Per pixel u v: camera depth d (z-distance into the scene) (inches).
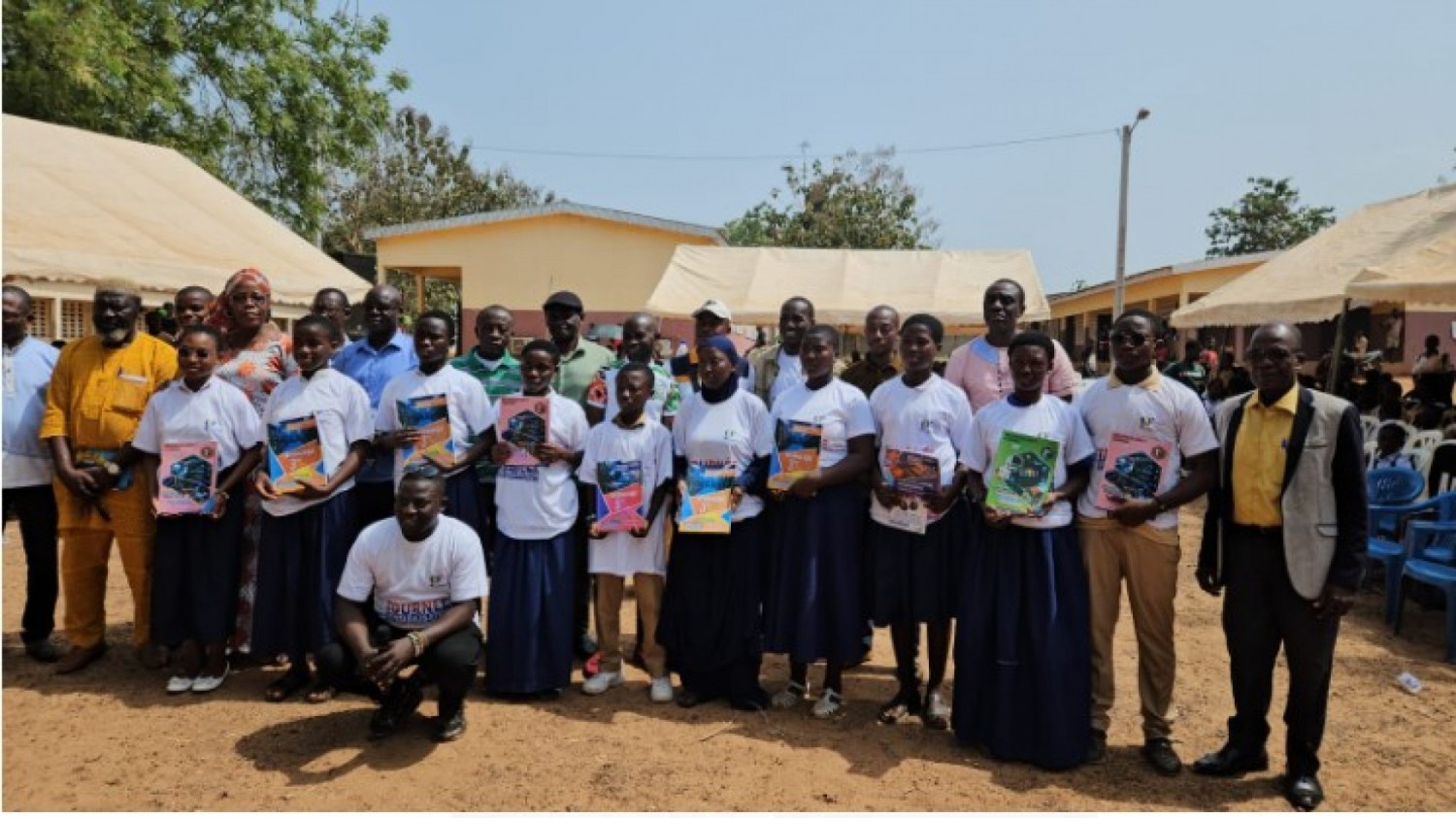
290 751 172.1
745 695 199.5
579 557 227.9
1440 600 278.1
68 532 205.6
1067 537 173.6
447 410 203.0
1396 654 240.8
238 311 208.7
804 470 187.9
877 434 194.5
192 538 195.8
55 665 214.5
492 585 202.2
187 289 225.6
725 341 198.5
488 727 186.2
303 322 192.2
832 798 158.1
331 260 422.0
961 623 179.9
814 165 1593.3
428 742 177.6
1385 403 481.7
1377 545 273.7
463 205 1476.4
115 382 204.1
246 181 805.2
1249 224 2164.1
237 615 203.6
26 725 181.0
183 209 375.6
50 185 335.6
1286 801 160.2
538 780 162.7
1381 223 470.3
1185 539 402.3
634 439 201.0
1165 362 703.7
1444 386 552.7
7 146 345.7
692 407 201.5
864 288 563.5
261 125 766.5
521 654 198.7
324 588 194.9
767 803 155.6
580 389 237.8
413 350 232.7
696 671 200.4
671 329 896.9
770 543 200.8
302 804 151.6
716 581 199.6
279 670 217.2
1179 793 163.0
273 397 196.7
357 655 168.7
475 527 209.3
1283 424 160.9
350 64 826.8
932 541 188.2
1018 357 173.8
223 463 197.6
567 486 205.2
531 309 949.8
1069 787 164.4
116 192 356.2
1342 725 193.9
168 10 689.6
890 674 229.8
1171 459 168.6
